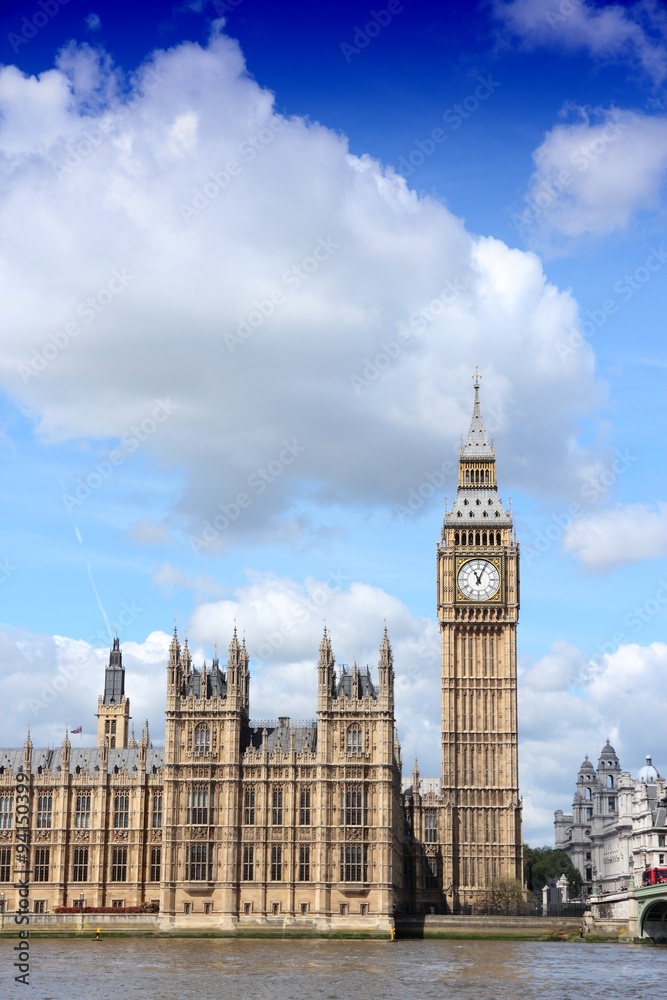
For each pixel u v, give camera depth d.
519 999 118.94
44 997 118.62
